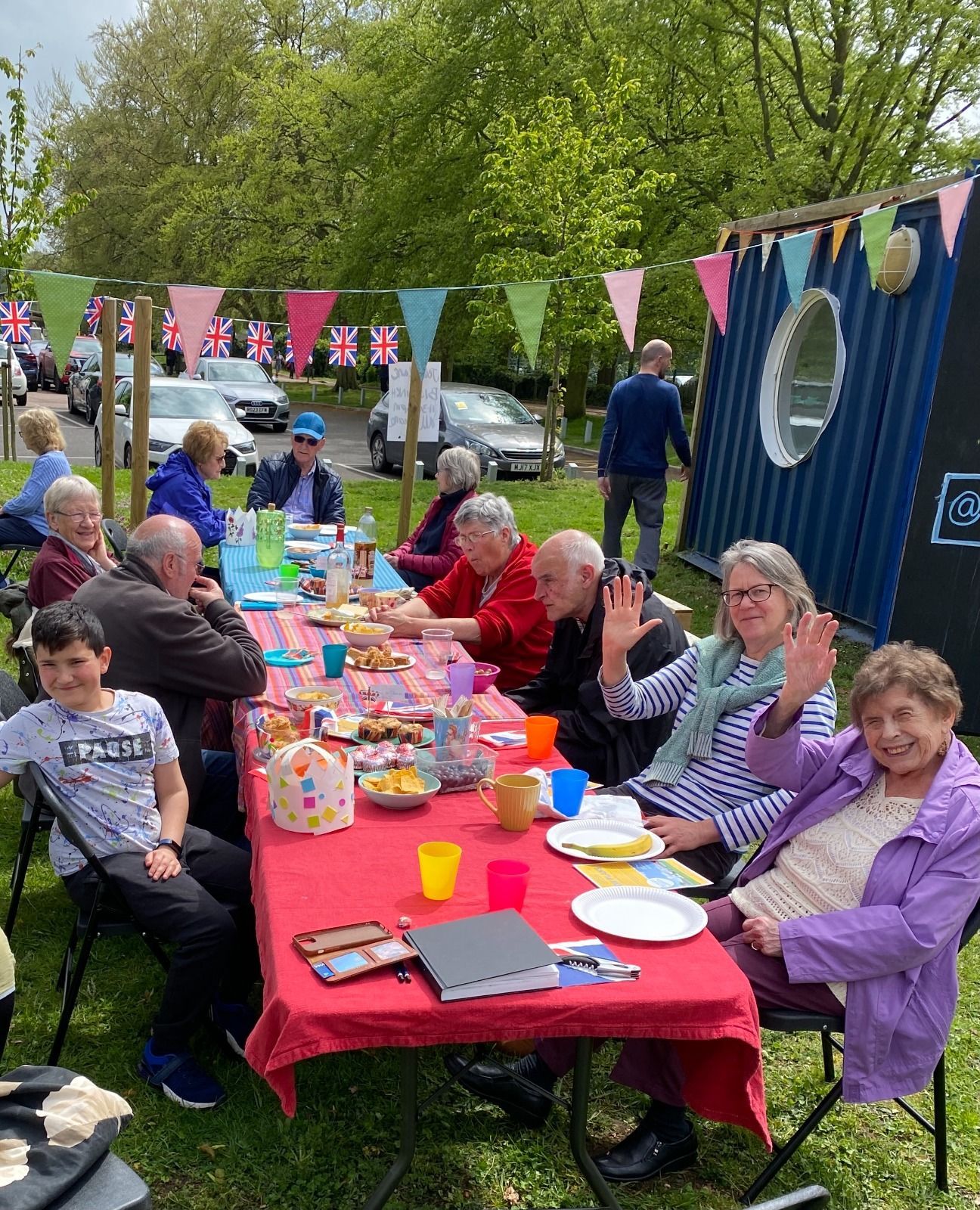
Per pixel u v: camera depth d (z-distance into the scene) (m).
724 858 2.69
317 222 26.97
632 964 1.81
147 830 2.55
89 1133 1.58
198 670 2.86
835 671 5.92
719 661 2.79
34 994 2.85
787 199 15.92
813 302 6.84
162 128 32.50
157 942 2.56
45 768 2.47
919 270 5.68
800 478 7.03
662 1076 2.25
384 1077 2.60
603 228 11.48
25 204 8.98
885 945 2.07
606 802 2.50
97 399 17.91
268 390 18.33
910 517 4.90
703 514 8.78
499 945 1.75
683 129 17.80
